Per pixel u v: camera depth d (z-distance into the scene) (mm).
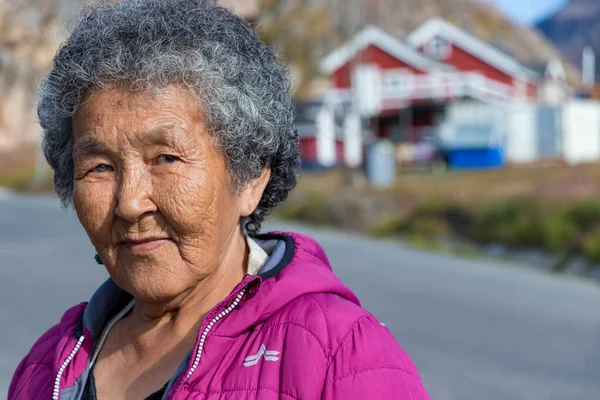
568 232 12727
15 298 7852
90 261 10391
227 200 1542
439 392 5379
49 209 18906
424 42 40250
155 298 1510
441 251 13219
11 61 44812
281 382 1428
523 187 18516
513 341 6746
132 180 1459
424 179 21922
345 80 36719
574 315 8008
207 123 1477
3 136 44469
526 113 29141
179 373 1507
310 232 15461
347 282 9297
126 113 1452
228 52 1504
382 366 1424
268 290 1499
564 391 5438
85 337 1744
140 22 1464
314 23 56250
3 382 5008
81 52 1486
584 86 52250
